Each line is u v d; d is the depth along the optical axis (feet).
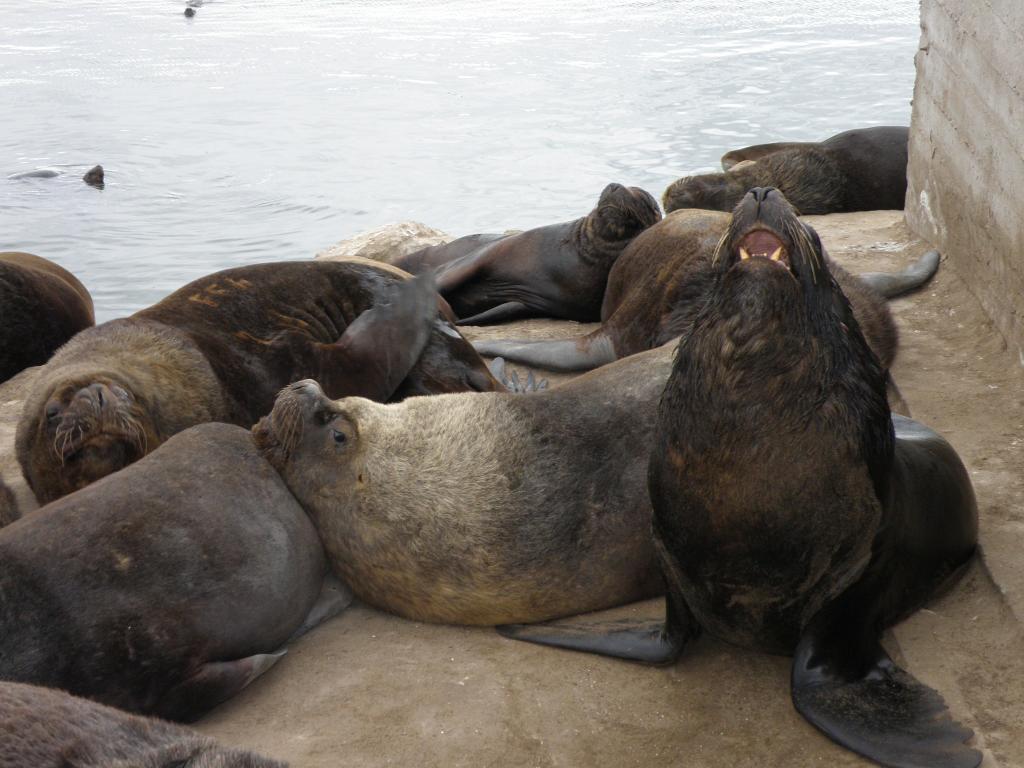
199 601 30.99
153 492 32.27
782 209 27.45
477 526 33.50
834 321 27.78
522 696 30.45
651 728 28.96
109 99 182.39
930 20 60.64
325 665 32.60
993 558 33.19
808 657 28.68
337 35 239.71
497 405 35.29
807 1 255.70
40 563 29.48
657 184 116.57
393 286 52.11
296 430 34.96
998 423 41.14
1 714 20.68
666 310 49.57
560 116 153.69
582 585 33.71
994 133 49.73
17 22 271.49
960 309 52.16
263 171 133.39
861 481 27.66
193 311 46.19
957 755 25.89
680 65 185.57
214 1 301.84
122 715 22.03
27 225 112.37
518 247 64.49
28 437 39.70
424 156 136.36
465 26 243.40
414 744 28.84
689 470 27.96
